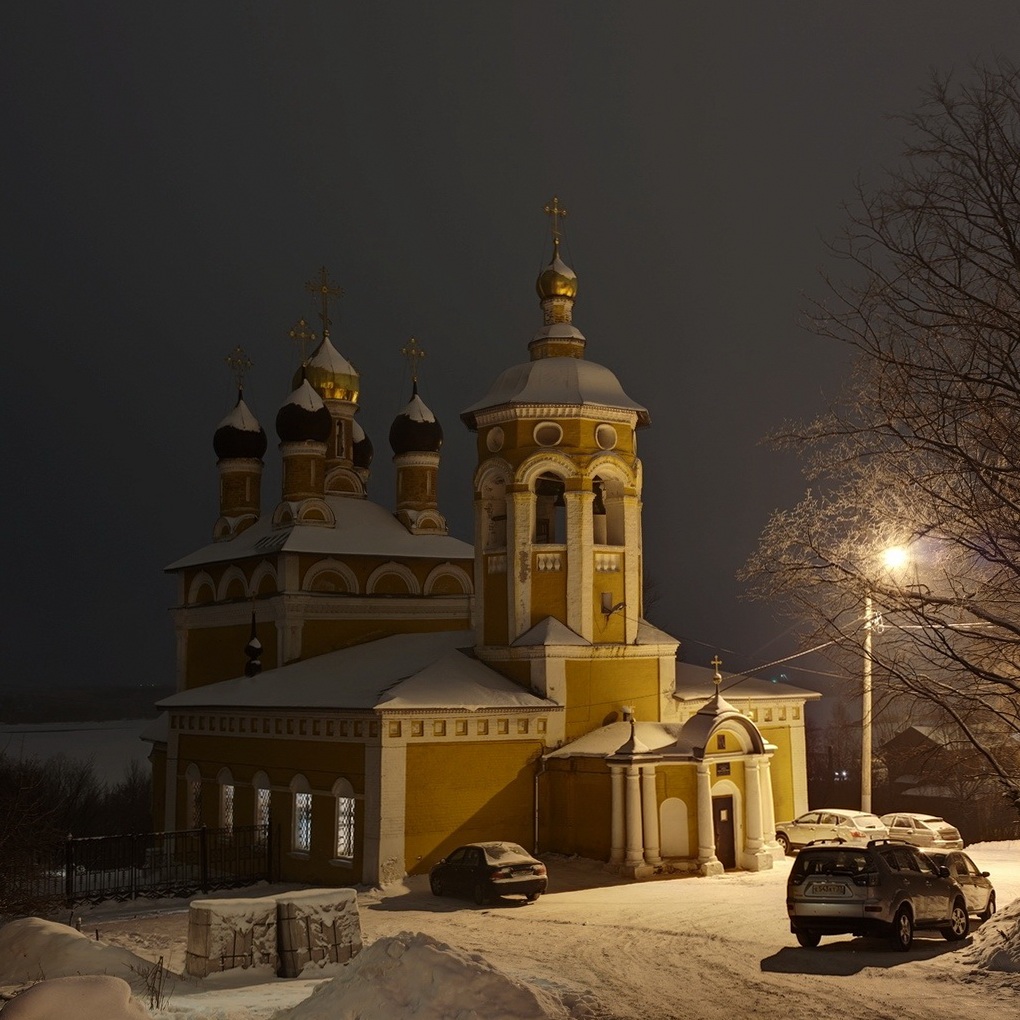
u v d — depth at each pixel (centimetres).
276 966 1720
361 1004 1267
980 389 1442
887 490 1514
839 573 1519
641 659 3566
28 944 1703
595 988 1570
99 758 9950
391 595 4319
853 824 3488
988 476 1441
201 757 3906
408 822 3114
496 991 1278
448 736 3216
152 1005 1380
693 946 1948
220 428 4925
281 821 3466
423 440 4612
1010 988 1544
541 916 2439
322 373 4816
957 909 2056
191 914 1730
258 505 4922
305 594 4147
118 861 3800
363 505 4588
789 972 1697
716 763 3238
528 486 3522
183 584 4841
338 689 3447
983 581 1530
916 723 1820
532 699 3353
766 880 2981
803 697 3853
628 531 3597
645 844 3127
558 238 3931
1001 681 1430
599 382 3653
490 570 3606
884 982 1611
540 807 3338
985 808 5019
